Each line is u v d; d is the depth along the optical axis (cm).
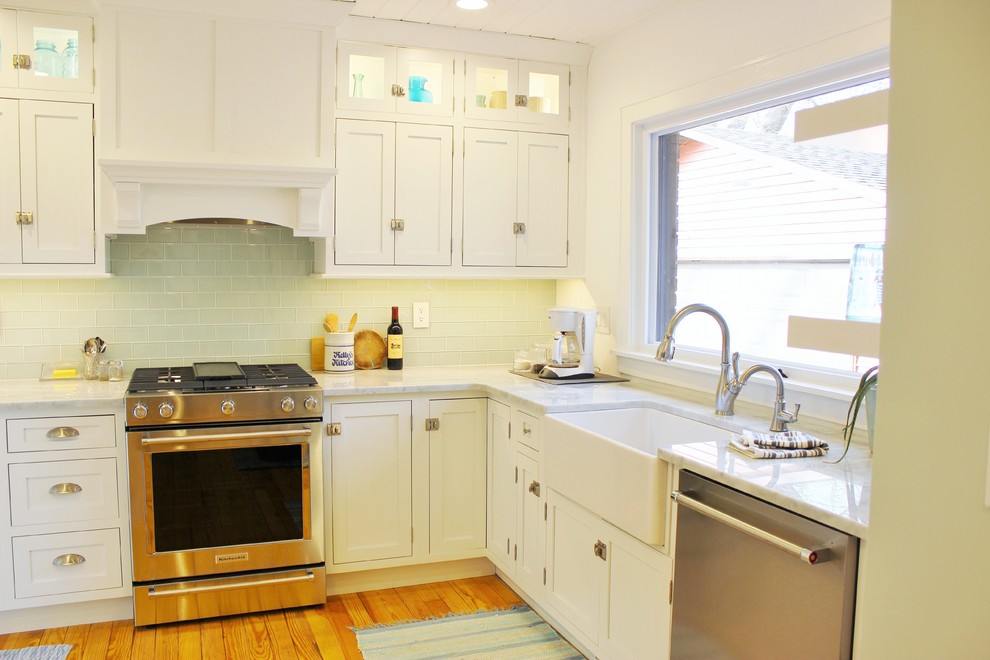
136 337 357
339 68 349
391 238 362
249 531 312
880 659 146
